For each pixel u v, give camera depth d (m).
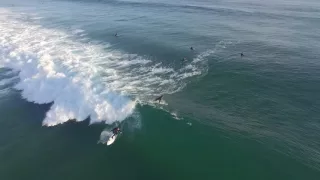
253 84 31.47
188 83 31.33
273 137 22.98
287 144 22.27
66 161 20.77
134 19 62.47
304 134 23.70
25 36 46.75
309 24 61.94
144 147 21.77
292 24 61.47
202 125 23.84
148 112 25.20
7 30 49.97
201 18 65.19
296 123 25.06
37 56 36.53
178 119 24.44
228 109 26.69
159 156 21.02
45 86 29.38
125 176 19.50
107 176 19.50
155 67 35.41
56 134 23.41
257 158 20.75
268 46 44.75
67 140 22.70
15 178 19.66
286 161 20.56
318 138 23.27
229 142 22.11
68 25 55.38
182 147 21.73
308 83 32.00
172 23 59.16
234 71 34.41
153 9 74.69
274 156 20.97
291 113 26.47
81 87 28.30
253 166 20.11
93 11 71.44
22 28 52.00
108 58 37.94
